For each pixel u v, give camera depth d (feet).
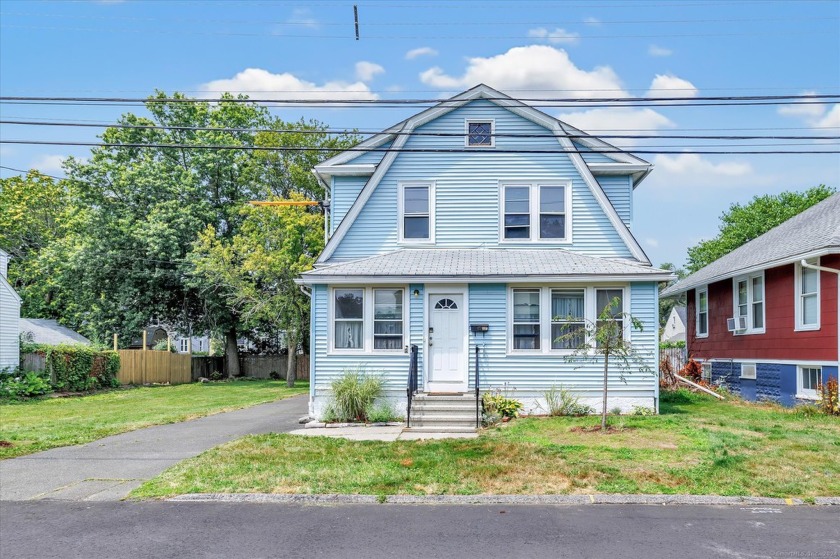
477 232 56.80
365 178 60.34
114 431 49.57
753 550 22.48
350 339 53.31
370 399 50.67
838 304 52.03
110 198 128.36
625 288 52.13
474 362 52.34
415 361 51.55
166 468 35.42
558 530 24.72
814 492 29.04
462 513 27.07
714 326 78.95
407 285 53.16
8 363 86.48
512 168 57.06
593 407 51.55
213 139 130.00
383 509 27.76
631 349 47.01
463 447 38.04
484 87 57.26
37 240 159.74
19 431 49.98
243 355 143.64
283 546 23.16
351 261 55.98
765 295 64.18
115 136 128.77
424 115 57.36
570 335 46.39
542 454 35.42
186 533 24.72
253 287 106.42
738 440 38.37
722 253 156.46
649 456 34.83
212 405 73.15
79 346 97.40
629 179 59.06
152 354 115.03
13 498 30.09
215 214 127.85
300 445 39.65
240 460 35.68
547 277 50.83
